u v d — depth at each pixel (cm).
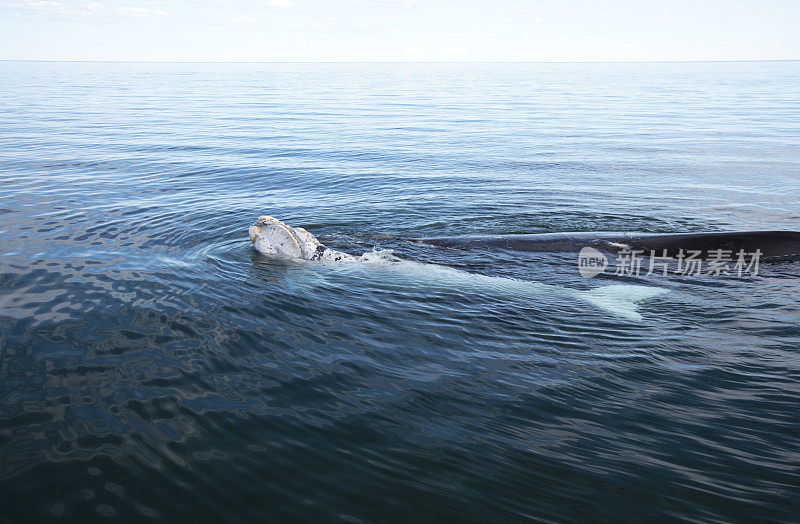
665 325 624
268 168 1669
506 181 1515
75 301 662
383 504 354
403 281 752
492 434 427
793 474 383
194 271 775
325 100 4672
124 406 454
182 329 596
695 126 2736
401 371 522
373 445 411
